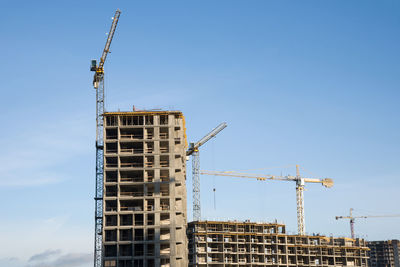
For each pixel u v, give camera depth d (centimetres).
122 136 16188
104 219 15212
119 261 14875
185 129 18075
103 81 19362
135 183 15438
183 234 15800
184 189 17675
